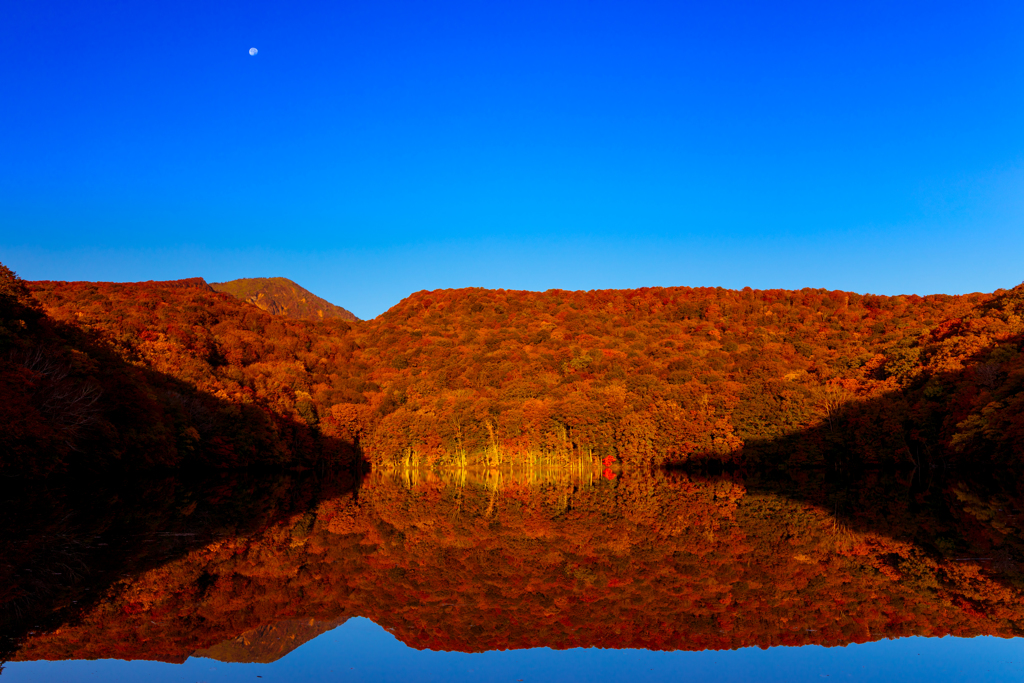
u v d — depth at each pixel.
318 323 161.62
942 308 138.75
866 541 28.78
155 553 24.97
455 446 106.50
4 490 48.06
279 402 101.88
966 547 26.92
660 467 102.31
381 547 28.20
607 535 32.12
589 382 114.94
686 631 16.80
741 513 41.78
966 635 16.19
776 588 20.64
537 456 103.06
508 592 20.50
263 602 18.77
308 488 66.81
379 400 115.06
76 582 19.91
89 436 58.09
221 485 64.12
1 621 16.30
